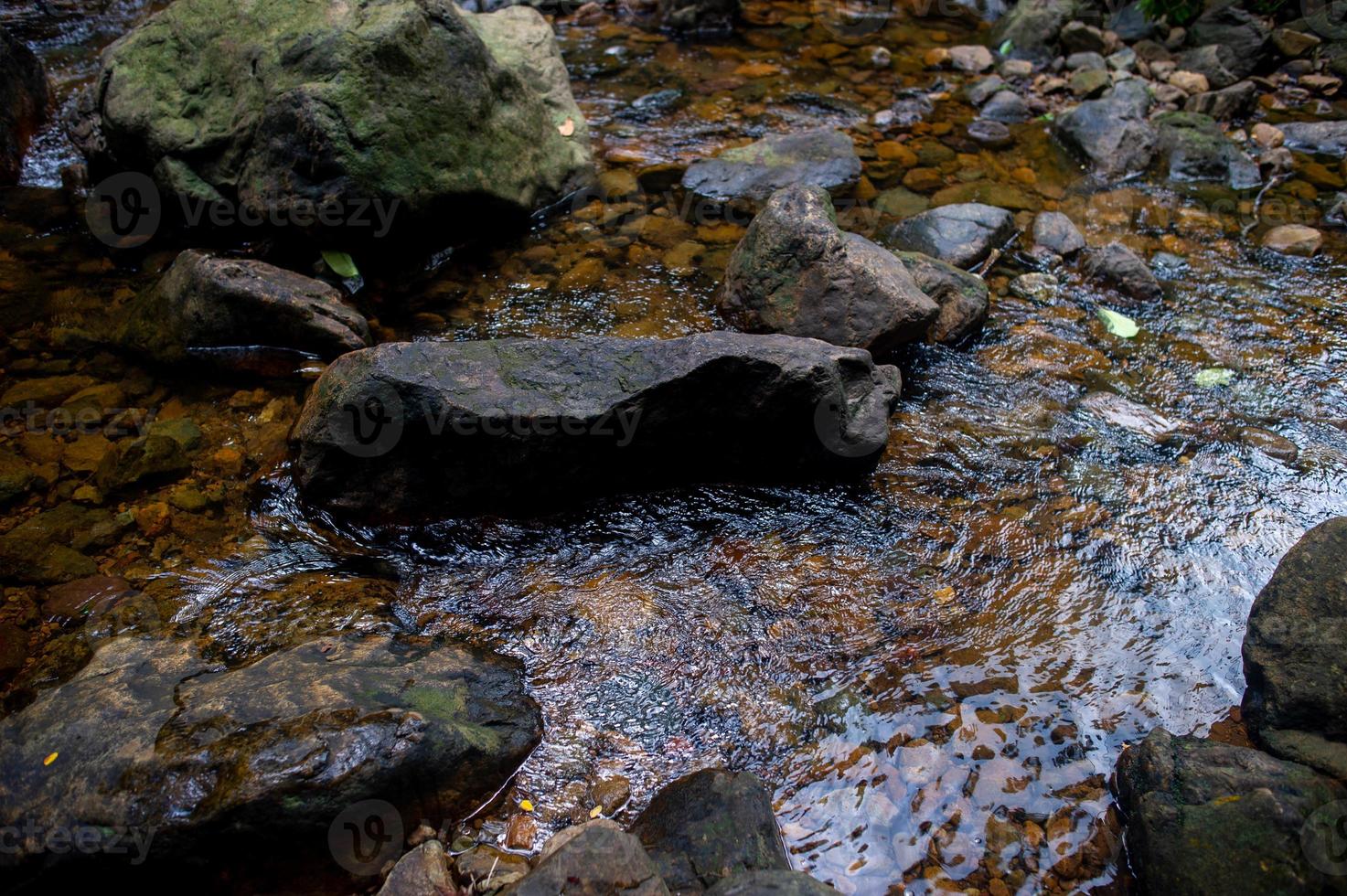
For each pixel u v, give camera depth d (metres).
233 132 1.93
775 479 1.63
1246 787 1.23
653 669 1.42
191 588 1.47
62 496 1.56
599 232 2.07
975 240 2.02
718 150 2.31
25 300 1.85
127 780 1.21
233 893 1.22
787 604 1.48
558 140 2.16
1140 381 1.79
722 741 1.36
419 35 1.90
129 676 1.32
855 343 1.75
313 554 1.52
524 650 1.43
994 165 2.31
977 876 1.26
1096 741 1.36
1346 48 2.62
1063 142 2.38
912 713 1.38
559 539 1.55
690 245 2.03
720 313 1.87
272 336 1.75
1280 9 2.72
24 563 1.48
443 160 1.93
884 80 2.61
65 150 2.21
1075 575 1.52
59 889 1.19
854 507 1.60
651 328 1.84
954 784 1.32
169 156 1.96
